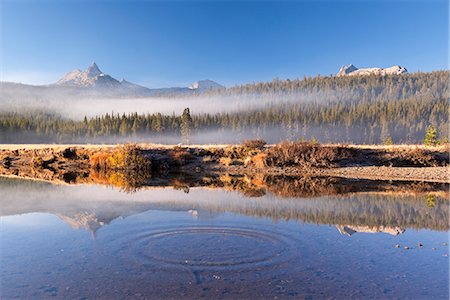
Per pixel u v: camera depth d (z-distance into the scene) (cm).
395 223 1357
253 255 953
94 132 12975
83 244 1040
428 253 985
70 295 712
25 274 816
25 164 4356
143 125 13325
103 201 1794
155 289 740
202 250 989
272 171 3653
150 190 2264
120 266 867
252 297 706
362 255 963
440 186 2570
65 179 2973
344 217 1446
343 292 732
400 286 763
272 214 1485
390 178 3086
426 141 7219
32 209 1573
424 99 17662
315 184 2656
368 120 15200
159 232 1175
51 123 14962
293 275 819
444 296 712
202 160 4188
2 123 13475
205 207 1633
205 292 728
